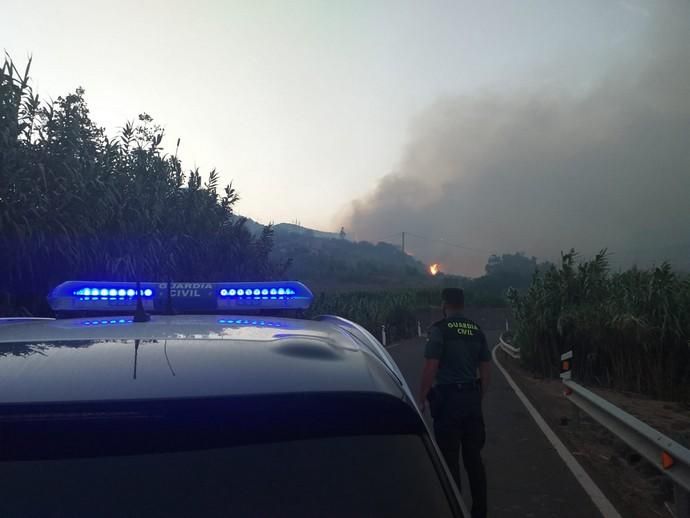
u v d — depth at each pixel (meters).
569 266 18.58
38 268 8.31
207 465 1.69
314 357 2.12
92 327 2.48
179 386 1.77
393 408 1.89
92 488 1.61
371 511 1.73
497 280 110.88
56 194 8.46
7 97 8.40
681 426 10.21
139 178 10.99
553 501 6.32
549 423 10.31
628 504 6.23
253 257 13.70
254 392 1.77
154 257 10.25
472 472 5.31
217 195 13.43
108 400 1.66
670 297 13.85
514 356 21.11
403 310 37.72
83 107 9.99
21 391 1.70
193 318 2.83
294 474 1.73
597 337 15.62
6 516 1.55
